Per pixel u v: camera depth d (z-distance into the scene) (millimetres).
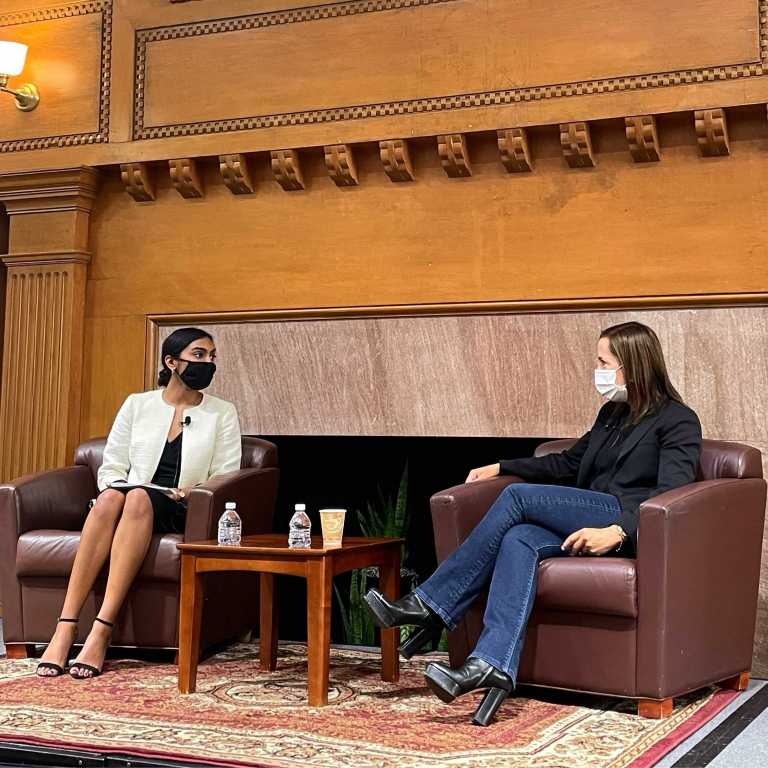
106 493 3479
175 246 4598
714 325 3789
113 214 4711
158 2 4617
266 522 3811
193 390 3877
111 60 4680
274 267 4430
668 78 3799
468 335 4145
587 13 3938
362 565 3117
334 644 4039
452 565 2967
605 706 2967
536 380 4043
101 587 3506
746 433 3723
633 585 2785
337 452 4617
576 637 2887
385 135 4176
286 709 2852
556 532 3010
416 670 3480
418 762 2322
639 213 3902
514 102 4016
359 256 4301
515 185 4086
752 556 3193
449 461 4477
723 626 3057
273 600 3453
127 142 4605
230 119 4453
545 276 4020
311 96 4336
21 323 4730
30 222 4750
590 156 3936
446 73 4129
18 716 2738
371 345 4293
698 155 3836
